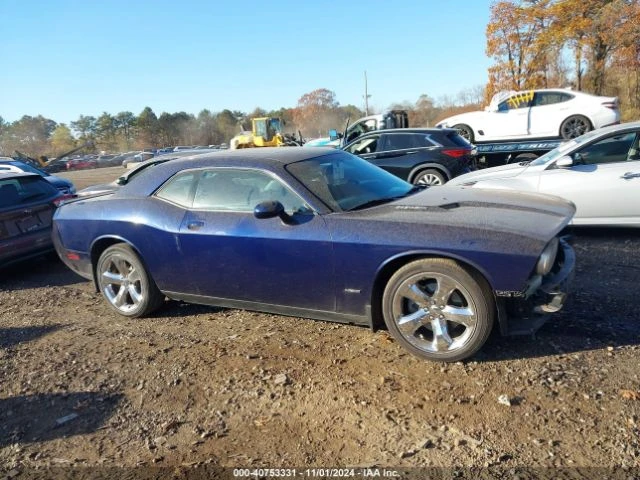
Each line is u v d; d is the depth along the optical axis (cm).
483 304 336
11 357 426
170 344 429
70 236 521
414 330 360
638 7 2912
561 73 3556
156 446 293
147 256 466
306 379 351
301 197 400
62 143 9250
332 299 386
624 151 653
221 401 334
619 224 647
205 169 452
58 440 306
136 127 9900
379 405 314
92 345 439
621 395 302
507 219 353
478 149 1140
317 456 274
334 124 9569
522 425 284
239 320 470
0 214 664
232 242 413
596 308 429
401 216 371
